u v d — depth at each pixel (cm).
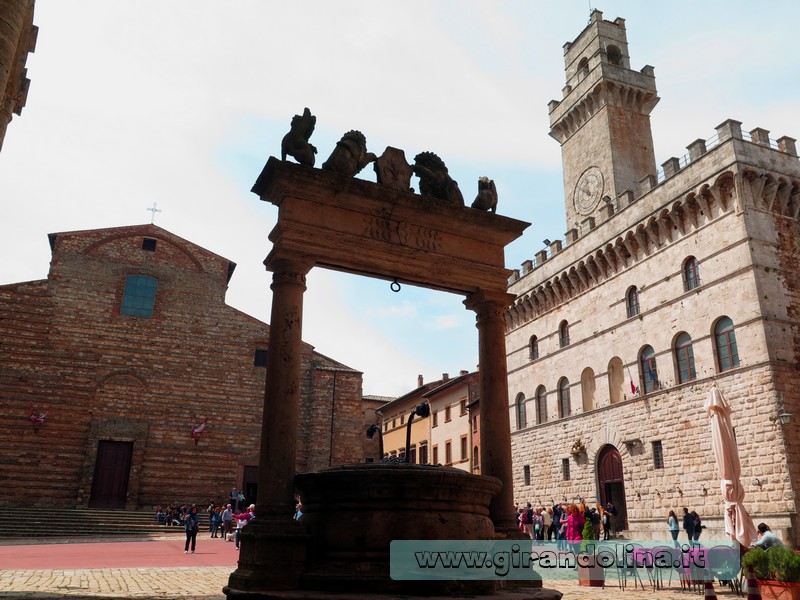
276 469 1009
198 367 4666
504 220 1326
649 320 3569
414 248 1233
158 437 4431
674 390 3328
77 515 3916
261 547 942
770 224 3109
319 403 4803
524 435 4591
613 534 3422
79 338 4428
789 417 2702
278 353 1066
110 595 1172
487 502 1050
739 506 1858
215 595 1202
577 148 5028
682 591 1571
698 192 3275
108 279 4628
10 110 1489
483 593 933
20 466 4050
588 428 3938
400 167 1285
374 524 926
